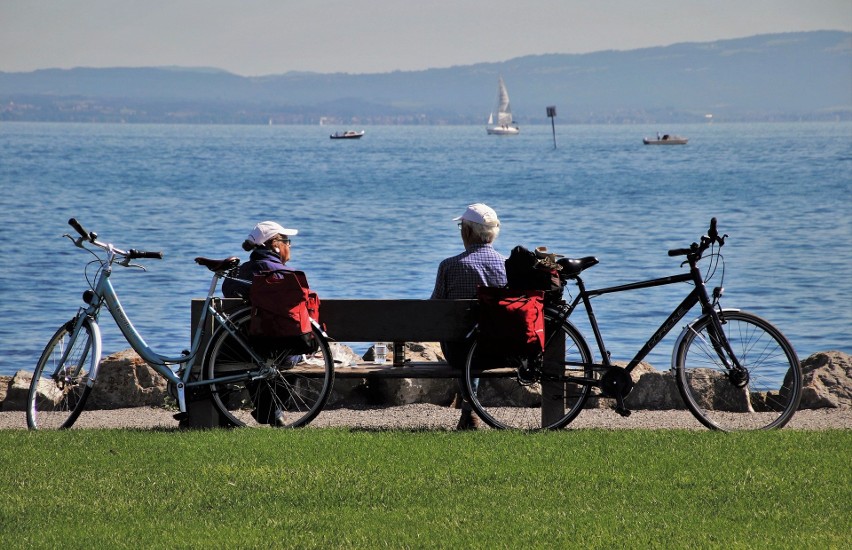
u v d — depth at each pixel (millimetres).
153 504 20266
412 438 25438
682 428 27656
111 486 21359
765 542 17906
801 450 24031
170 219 170750
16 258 110750
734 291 93062
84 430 26734
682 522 19062
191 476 22031
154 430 27078
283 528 18891
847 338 72688
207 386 27156
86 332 28047
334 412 31422
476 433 26234
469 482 21656
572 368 27156
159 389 33125
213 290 27516
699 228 155875
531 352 26578
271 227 28750
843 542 17891
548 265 26750
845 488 21094
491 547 17781
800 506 20016
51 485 21438
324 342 26938
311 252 122812
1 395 35250
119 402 33031
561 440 25219
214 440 25062
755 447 24359
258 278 26594
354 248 127375
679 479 21750
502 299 26641
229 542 18078
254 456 23562
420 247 128625
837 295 90250
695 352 27438
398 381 33031
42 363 27844
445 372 27500
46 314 78125
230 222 166125
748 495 20672
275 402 27734
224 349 27344
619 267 110312
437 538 18250
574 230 153750
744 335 27453
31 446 24609
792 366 27297
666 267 109500
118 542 18078
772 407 32219
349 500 20500
